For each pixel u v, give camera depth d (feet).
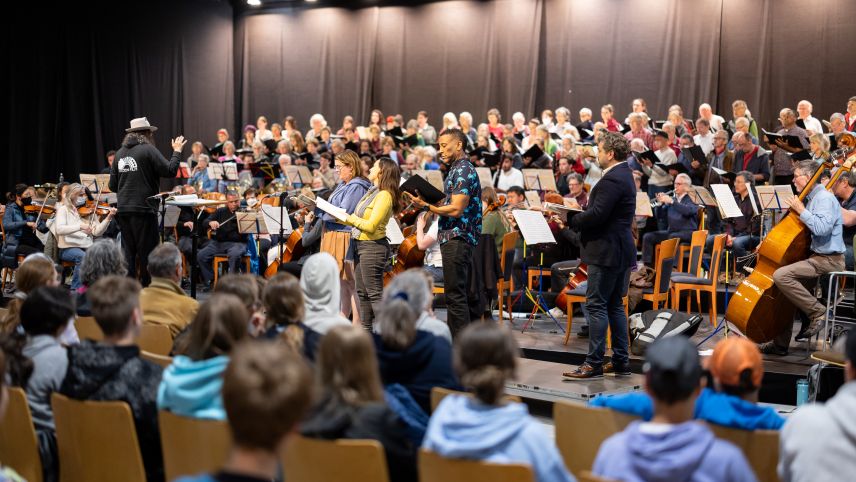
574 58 43.06
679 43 40.50
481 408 7.06
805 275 18.03
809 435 6.94
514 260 25.75
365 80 48.26
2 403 6.79
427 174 30.42
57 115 43.60
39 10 42.52
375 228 19.02
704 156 29.32
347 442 7.20
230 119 50.52
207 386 8.17
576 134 35.94
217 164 36.01
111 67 45.09
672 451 6.49
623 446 6.72
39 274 12.42
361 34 48.34
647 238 27.68
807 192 18.39
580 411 9.02
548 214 25.59
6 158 42.50
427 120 47.29
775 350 19.10
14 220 29.99
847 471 6.78
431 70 46.96
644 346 18.61
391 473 7.71
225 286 11.18
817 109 37.60
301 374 4.26
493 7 45.09
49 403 9.75
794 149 25.68
